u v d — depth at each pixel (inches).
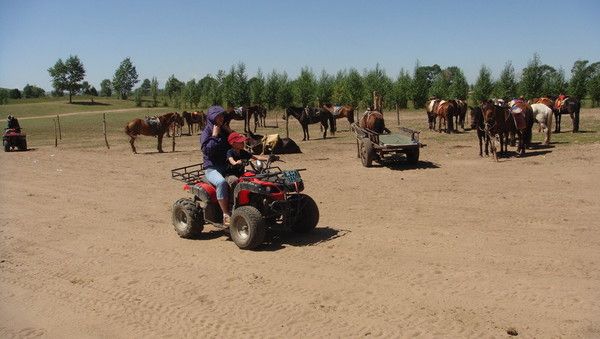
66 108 3705.7
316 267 293.4
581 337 202.4
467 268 282.0
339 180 593.0
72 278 294.4
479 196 475.8
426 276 272.5
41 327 233.3
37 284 286.8
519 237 338.3
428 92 2517.2
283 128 1562.5
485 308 231.5
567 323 214.1
